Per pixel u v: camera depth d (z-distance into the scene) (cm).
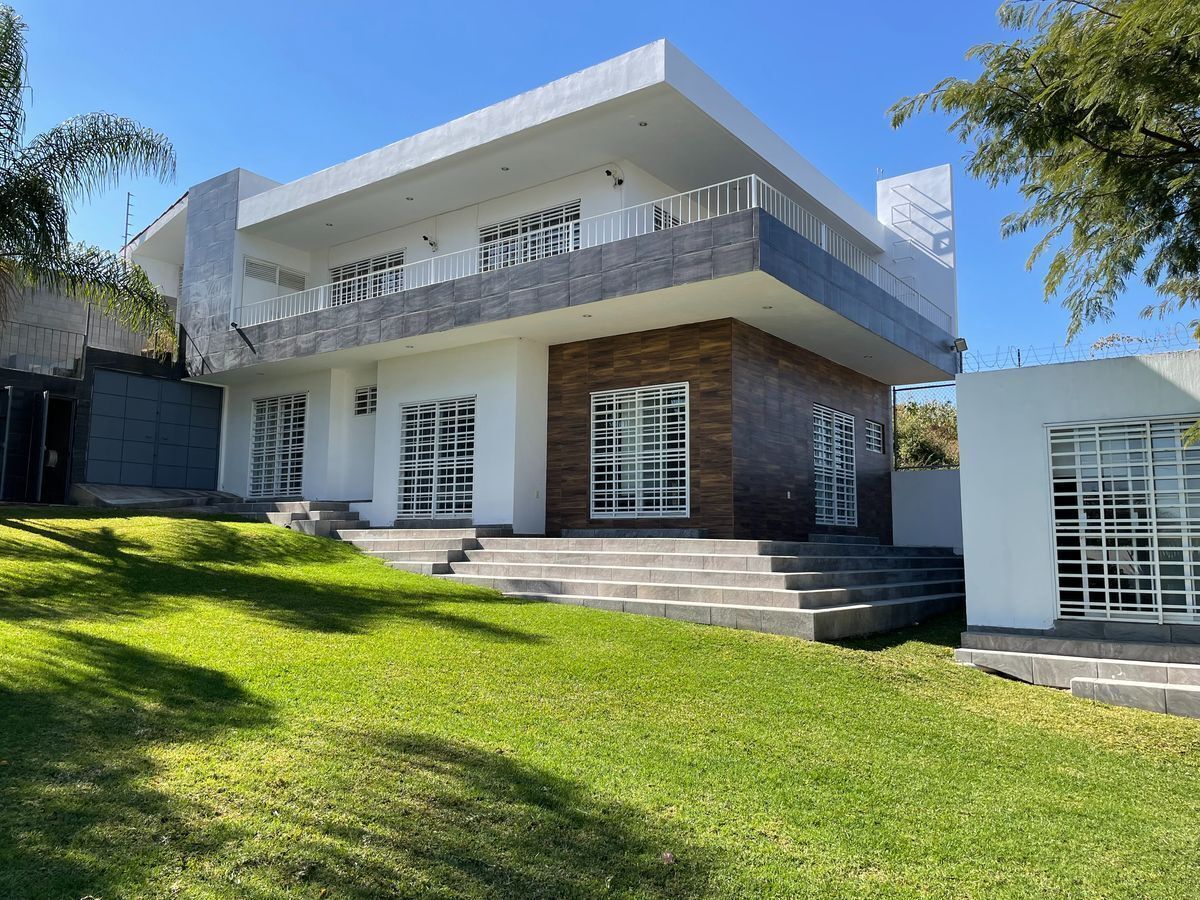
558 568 1222
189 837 401
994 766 606
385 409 1797
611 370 1582
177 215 2214
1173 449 913
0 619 769
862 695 761
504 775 510
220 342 1981
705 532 1422
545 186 1678
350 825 427
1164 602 902
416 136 1617
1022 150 872
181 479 2091
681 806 488
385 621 896
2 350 2005
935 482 1991
